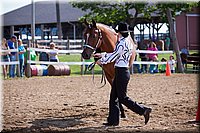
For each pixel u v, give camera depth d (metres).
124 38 7.34
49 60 20.05
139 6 25.58
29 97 11.55
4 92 12.66
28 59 18.59
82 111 9.02
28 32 55.66
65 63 19.89
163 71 21.92
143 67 21.77
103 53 7.88
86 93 12.48
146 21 39.81
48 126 7.38
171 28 22.86
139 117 8.17
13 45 18.33
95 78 17.95
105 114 8.62
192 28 38.91
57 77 18.36
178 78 17.86
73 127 7.30
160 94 12.01
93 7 26.55
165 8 23.67
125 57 7.24
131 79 17.33
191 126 7.16
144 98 11.09
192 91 12.73
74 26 46.44
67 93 12.47
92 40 7.93
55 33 52.44
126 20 26.78
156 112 8.70
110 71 7.96
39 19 50.06
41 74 19.05
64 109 9.30
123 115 8.11
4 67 17.83
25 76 18.61
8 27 54.12
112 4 26.02
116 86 7.26
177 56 22.34
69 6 48.00
